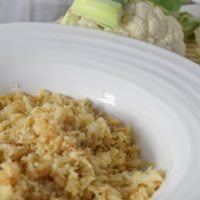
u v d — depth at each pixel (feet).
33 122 2.27
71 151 2.15
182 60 2.53
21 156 2.10
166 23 2.89
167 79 2.45
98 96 2.52
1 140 2.17
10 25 2.72
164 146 2.30
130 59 2.56
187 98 2.35
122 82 2.49
